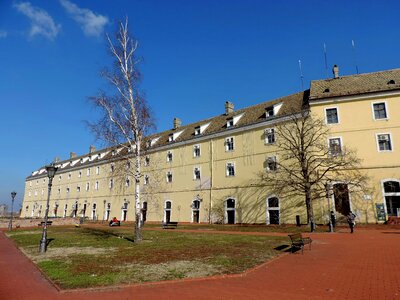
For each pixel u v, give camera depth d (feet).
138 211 64.08
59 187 240.53
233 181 124.36
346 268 33.65
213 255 43.19
